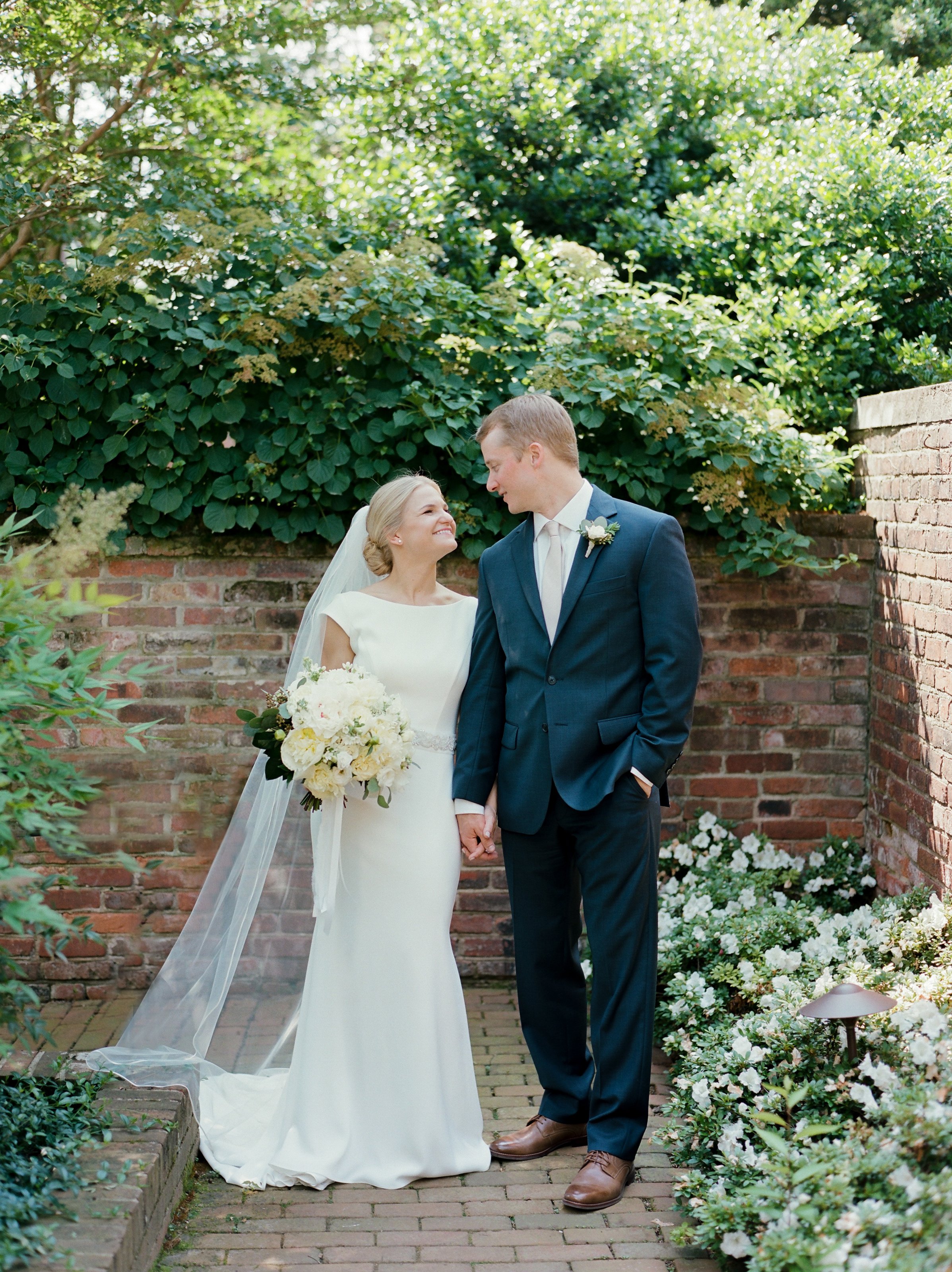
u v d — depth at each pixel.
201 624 4.20
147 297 4.09
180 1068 2.96
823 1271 1.94
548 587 2.88
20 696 2.30
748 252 5.39
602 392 4.04
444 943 3.00
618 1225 2.65
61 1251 2.03
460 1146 2.98
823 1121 2.54
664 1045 3.29
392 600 3.09
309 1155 2.91
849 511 4.60
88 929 2.44
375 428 4.12
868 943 3.36
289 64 5.16
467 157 6.09
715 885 4.02
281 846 3.44
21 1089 2.66
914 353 4.86
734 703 4.38
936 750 3.71
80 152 4.52
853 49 6.88
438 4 5.95
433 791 3.02
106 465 4.12
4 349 3.97
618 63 6.14
